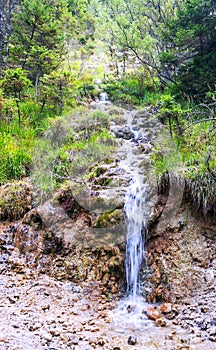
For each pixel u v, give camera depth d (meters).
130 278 3.94
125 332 3.08
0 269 4.05
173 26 8.29
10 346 2.65
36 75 8.48
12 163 5.45
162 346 2.83
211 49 7.67
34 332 2.94
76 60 12.45
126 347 2.79
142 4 10.56
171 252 4.02
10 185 5.05
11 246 4.41
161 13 10.52
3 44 10.18
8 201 4.83
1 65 9.15
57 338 2.87
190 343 2.87
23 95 8.09
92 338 2.90
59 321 3.18
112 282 3.89
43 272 4.06
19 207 4.79
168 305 3.50
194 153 4.93
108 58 12.66
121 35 9.76
